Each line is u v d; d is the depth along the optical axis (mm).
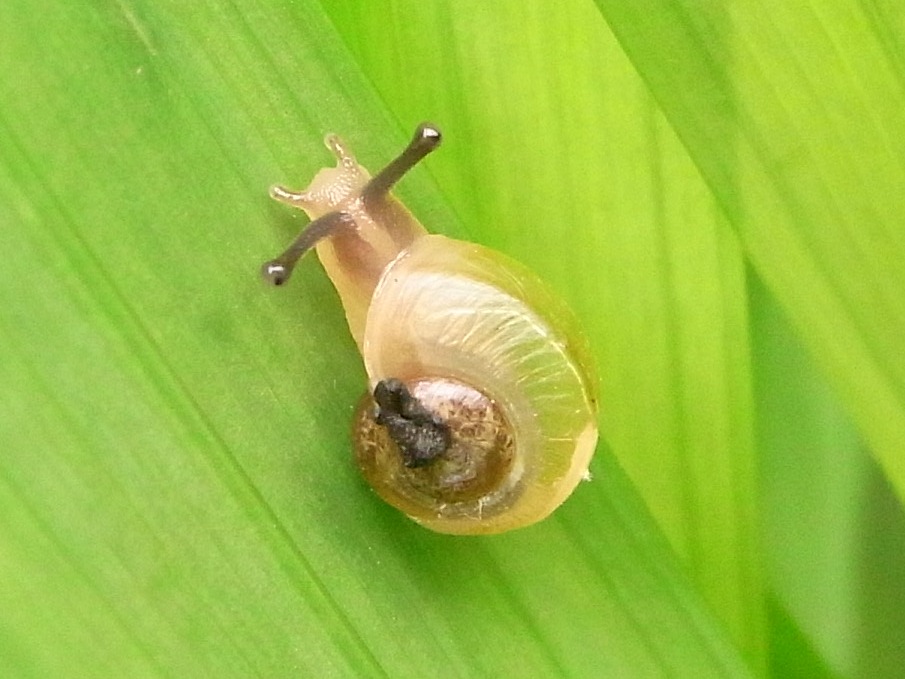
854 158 46
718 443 50
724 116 46
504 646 45
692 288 49
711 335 49
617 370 49
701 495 50
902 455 48
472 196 48
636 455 50
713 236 48
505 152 48
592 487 46
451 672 45
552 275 49
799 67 45
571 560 46
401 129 45
